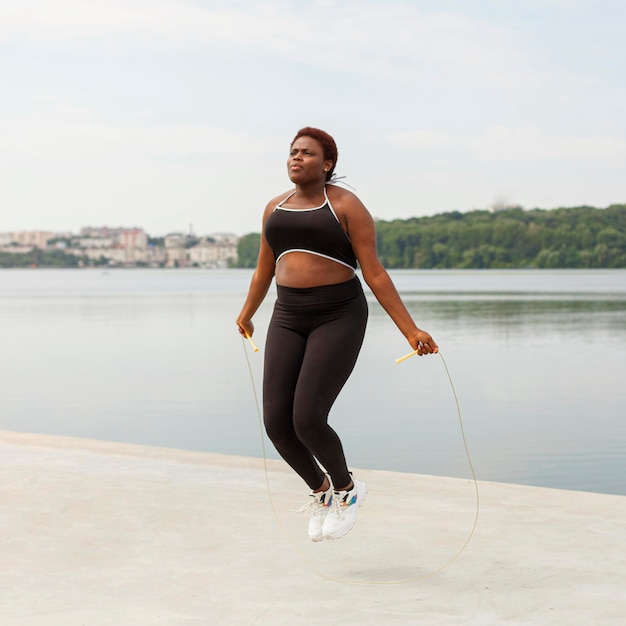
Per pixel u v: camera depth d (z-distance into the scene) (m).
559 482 7.98
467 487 5.68
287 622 3.45
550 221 157.38
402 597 3.72
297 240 3.79
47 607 3.62
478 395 13.54
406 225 159.75
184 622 3.46
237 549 4.39
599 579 3.91
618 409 12.15
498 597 3.71
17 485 5.68
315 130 3.81
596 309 38.62
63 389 14.55
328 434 3.70
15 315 37.03
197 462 6.45
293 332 3.85
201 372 16.88
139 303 49.22
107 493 5.49
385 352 20.62
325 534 3.86
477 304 43.81
